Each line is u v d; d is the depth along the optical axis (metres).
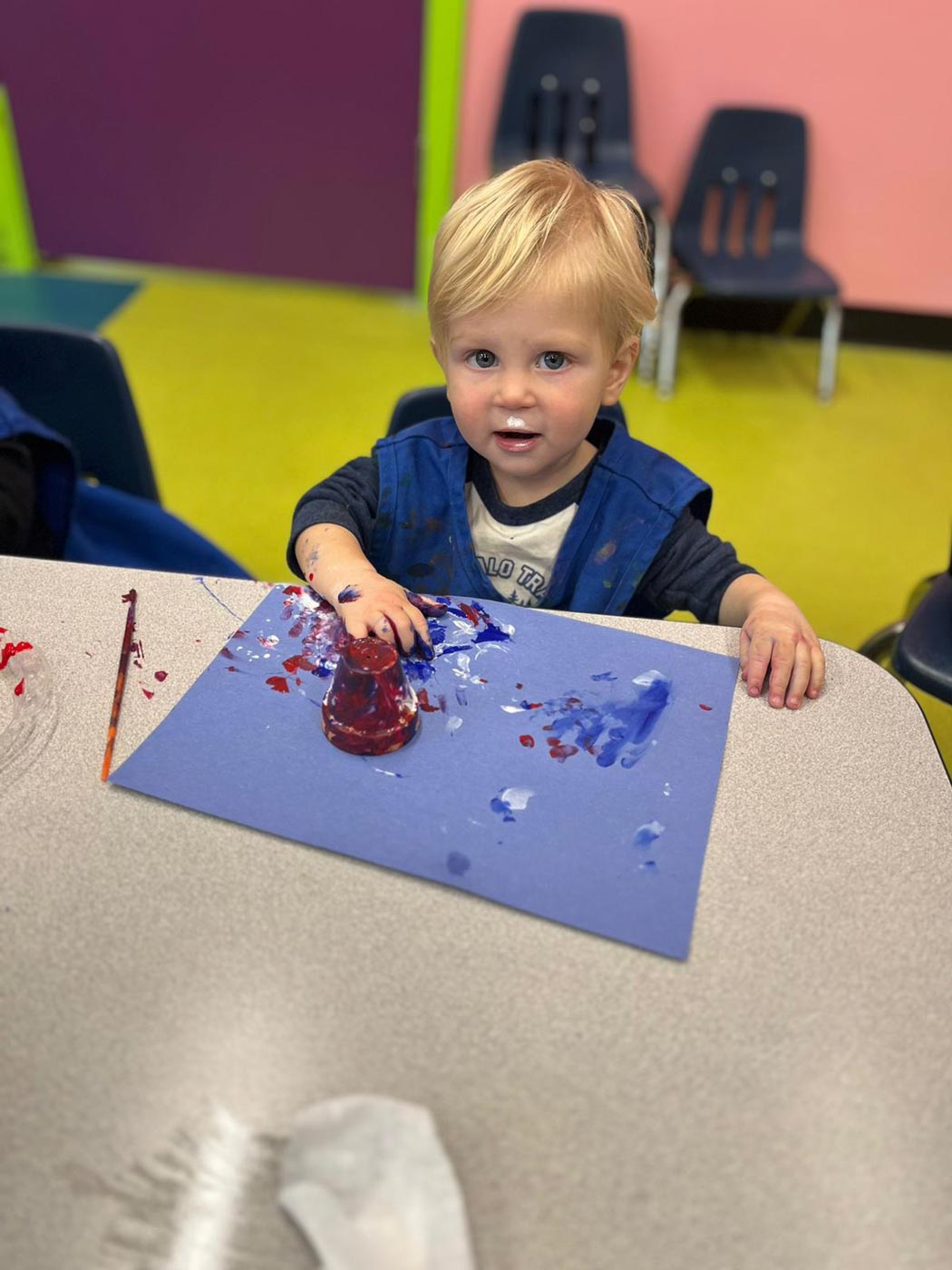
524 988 0.53
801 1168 0.46
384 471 1.00
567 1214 0.44
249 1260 0.42
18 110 3.15
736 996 0.53
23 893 0.57
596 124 2.94
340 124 3.09
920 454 2.68
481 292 0.80
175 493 2.32
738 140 2.89
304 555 0.89
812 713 0.73
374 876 0.59
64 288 3.30
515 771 0.67
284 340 3.08
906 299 3.19
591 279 0.81
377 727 0.66
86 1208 0.44
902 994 0.53
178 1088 0.48
